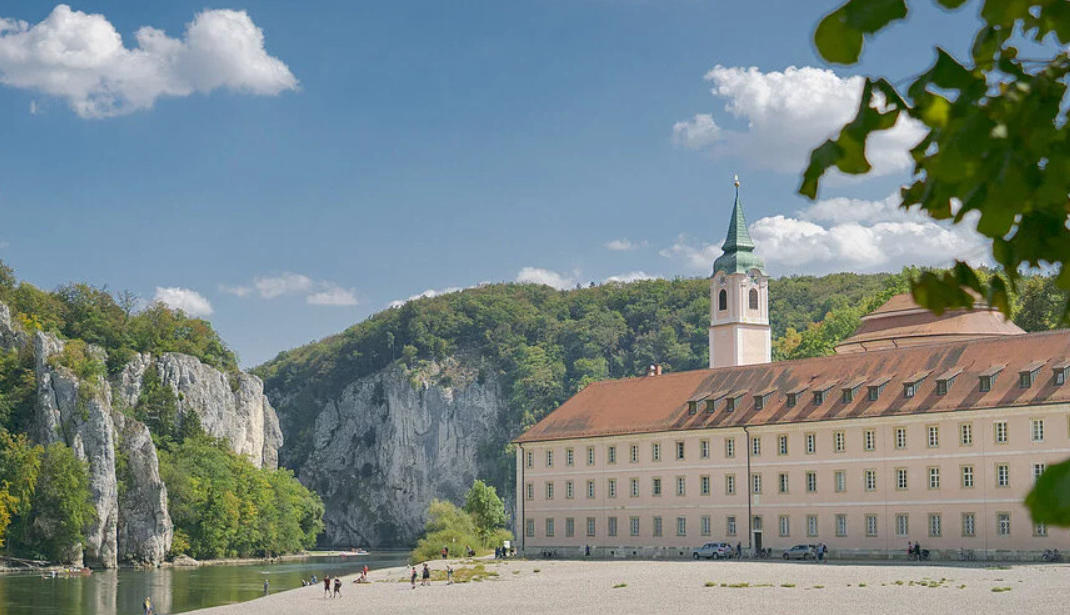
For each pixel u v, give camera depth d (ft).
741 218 580.71
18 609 371.15
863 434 402.52
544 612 261.85
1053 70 16.71
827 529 408.67
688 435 449.48
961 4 15.81
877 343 455.63
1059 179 16.30
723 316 572.92
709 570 360.89
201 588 470.80
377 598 331.36
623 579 339.57
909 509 388.37
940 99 17.06
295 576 561.43
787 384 437.99
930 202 17.35
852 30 15.88
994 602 240.53
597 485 476.95
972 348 397.60
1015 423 367.25
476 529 606.55
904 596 260.62
